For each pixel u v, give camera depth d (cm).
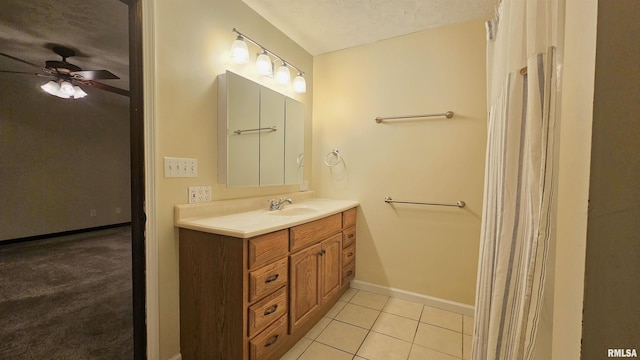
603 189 36
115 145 491
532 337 67
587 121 38
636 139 34
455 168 210
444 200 214
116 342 162
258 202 195
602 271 37
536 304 67
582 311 39
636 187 34
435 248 218
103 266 291
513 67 85
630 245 35
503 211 86
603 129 36
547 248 67
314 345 167
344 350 163
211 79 163
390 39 232
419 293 223
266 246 136
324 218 189
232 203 174
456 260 211
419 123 222
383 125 236
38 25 233
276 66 217
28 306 204
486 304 103
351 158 251
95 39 258
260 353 133
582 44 40
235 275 127
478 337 109
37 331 172
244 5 185
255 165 195
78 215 446
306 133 260
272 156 213
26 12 213
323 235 188
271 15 200
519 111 83
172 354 142
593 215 37
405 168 228
